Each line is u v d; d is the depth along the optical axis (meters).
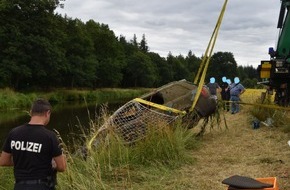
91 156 7.21
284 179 6.23
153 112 8.99
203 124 10.43
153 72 97.94
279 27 12.62
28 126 3.95
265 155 7.80
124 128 8.60
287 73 11.78
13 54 48.06
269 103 13.09
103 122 9.00
